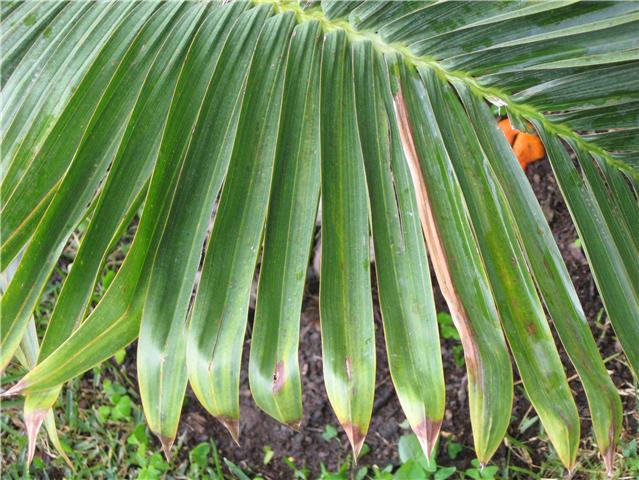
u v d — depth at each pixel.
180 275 0.93
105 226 0.96
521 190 1.00
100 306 0.92
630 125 1.03
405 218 0.94
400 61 1.01
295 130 0.97
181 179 0.95
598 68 0.99
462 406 1.47
